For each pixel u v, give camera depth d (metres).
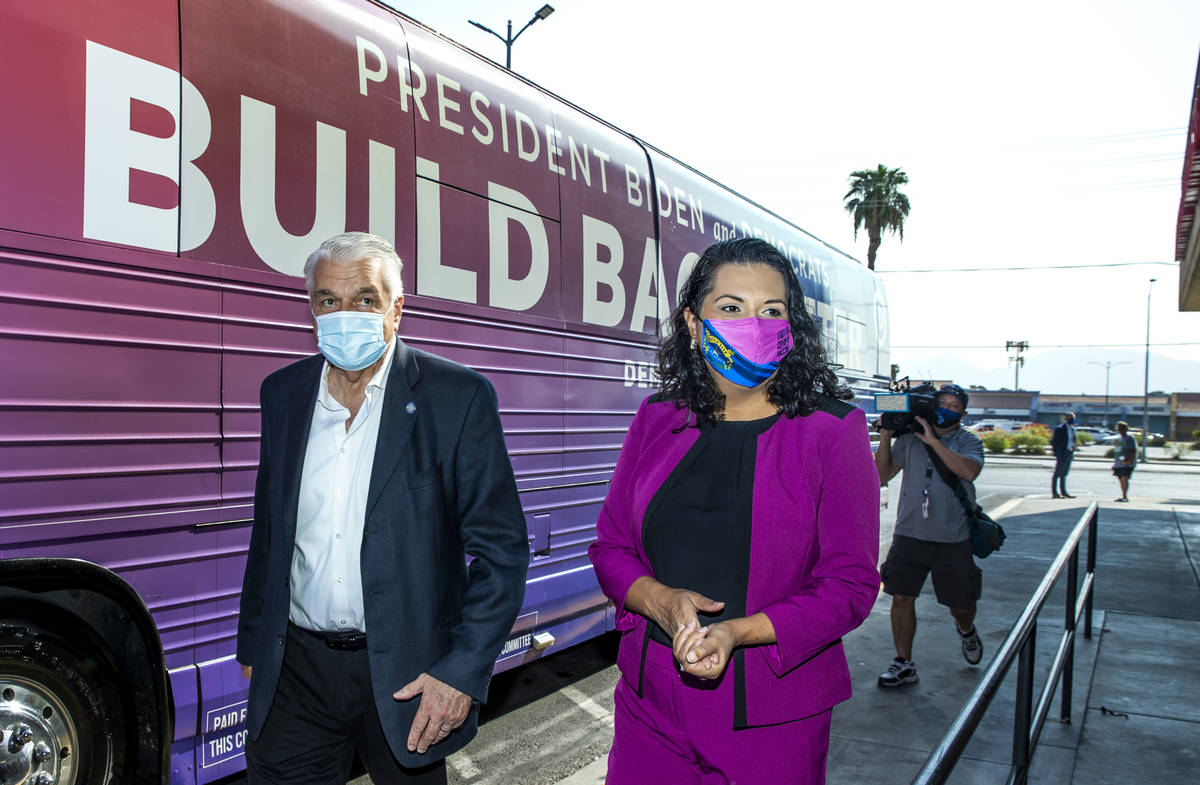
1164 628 6.54
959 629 5.38
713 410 1.72
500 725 4.37
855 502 1.57
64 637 2.26
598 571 1.78
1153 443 58.41
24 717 2.21
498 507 2.02
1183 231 12.35
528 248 4.20
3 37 2.21
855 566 1.54
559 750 4.03
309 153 3.01
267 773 2.06
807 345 1.70
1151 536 11.84
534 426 4.23
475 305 3.83
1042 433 50.09
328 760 2.10
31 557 2.21
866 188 35.75
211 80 2.69
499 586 1.97
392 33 3.49
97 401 2.36
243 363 2.75
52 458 2.27
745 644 1.46
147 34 2.52
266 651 2.00
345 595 1.98
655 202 5.40
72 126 2.33
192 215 2.62
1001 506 16.12
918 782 1.31
